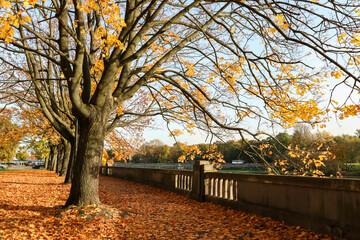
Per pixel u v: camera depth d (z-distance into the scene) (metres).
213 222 6.75
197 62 10.80
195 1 6.62
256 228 6.03
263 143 8.23
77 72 6.85
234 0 5.97
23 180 18.39
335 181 4.88
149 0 6.54
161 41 12.47
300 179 5.70
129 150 20.52
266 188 6.84
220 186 9.36
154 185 16.06
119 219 6.73
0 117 22.42
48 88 14.21
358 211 4.47
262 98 7.46
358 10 6.03
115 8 5.34
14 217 6.62
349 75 5.06
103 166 30.27
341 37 5.82
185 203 9.89
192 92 11.68
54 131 24.28
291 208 5.99
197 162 10.59
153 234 5.73
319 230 5.23
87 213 6.62
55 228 5.81
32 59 11.27
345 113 5.47
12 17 4.72
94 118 7.34
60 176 24.27
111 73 7.25
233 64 9.62
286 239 5.11
